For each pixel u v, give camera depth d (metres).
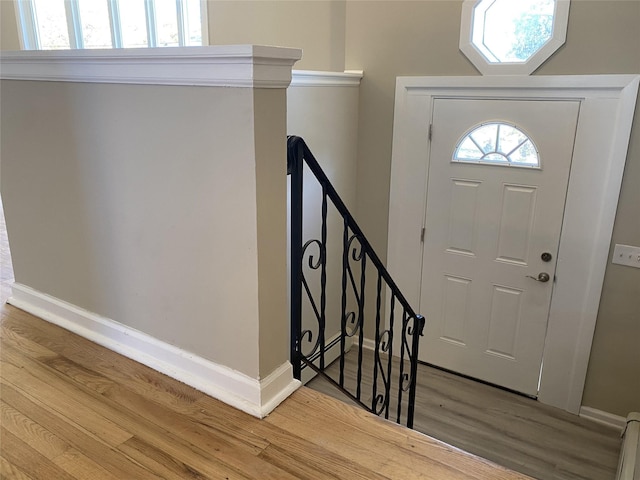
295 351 1.89
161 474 1.40
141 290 1.88
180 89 1.52
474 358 3.77
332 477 1.41
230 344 1.68
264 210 1.51
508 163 3.28
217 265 1.63
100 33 4.57
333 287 3.84
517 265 3.42
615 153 2.91
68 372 1.86
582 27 2.84
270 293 1.61
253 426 1.60
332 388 3.71
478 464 1.46
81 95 1.78
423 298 3.85
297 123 3.19
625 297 3.10
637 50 2.73
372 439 1.55
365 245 2.02
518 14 3.02
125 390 1.76
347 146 3.70
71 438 1.53
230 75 1.38
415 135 3.54
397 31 3.42
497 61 3.14
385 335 4.04
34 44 4.98
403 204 3.72
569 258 3.22
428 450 1.51
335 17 3.59
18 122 2.04
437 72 3.35
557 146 3.09
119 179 1.79
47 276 2.22
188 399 1.72
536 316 3.44
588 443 3.19
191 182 1.60
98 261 1.98
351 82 3.56
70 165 1.92
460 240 3.59
